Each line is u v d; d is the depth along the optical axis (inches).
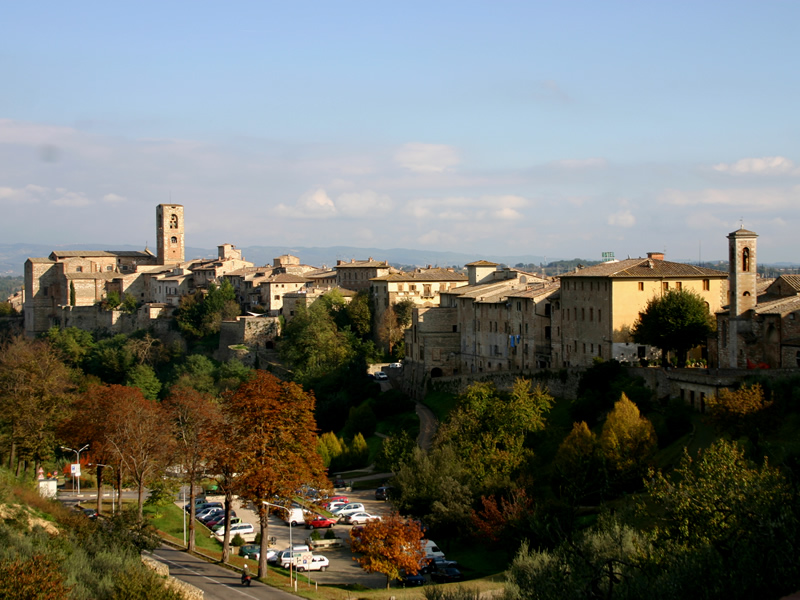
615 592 1553.9
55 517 3016.7
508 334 6082.7
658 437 3880.4
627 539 2034.9
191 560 3430.1
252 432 3262.8
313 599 2824.8
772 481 1988.2
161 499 4261.8
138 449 3860.7
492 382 5536.4
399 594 2935.5
